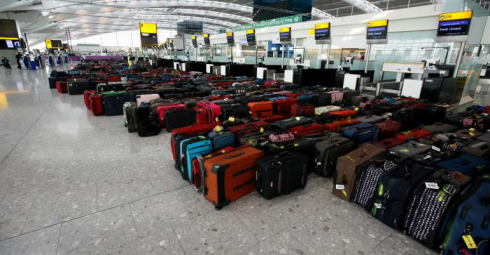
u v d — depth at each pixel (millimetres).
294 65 11672
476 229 1613
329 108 4715
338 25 10945
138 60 26312
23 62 20422
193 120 4867
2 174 2953
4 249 1827
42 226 2082
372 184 2230
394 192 2047
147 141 4180
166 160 3443
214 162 2320
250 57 14391
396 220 2057
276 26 14219
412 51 9266
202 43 22031
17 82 11539
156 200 2490
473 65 7340
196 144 2729
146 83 8312
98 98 5715
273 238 1996
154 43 29047
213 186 2293
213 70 12953
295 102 5320
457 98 6223
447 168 2215
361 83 7105
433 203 1846
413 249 1904
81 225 2107
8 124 4988
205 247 1892
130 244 1909
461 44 5516
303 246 1915
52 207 2340
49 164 3248
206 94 6719
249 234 2037
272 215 2291
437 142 2887
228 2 25219
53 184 2754
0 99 7523
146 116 4648
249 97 5383
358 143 3322
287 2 17797
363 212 2359
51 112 6059
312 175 3105
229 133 3133
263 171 2408
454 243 1731
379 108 4699
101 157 3500
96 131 4668
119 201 2459
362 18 9930
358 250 1883
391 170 2184
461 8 6918
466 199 1713
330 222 2203
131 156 3553
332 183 2910
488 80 7637
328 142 3031
